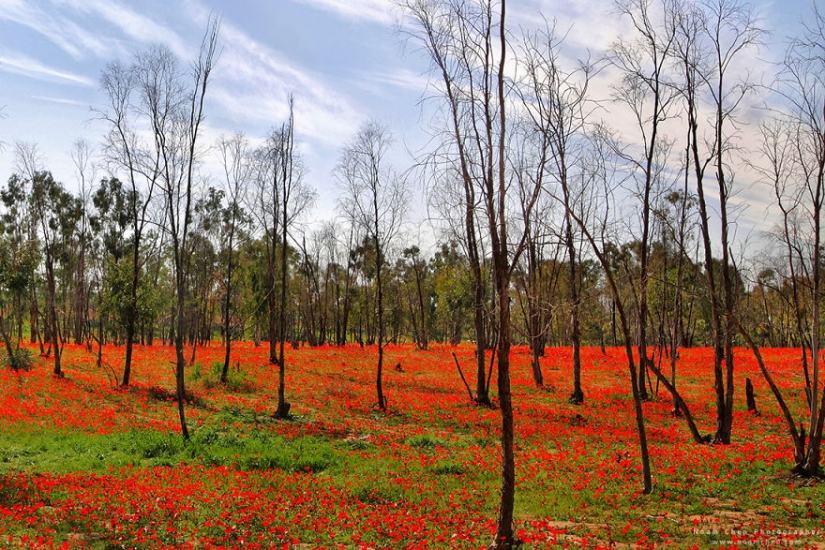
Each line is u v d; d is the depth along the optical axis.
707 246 15.80
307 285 62.69
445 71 8.95
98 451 14.66
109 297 28.22
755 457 13.85
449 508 10.48
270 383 29.83
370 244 53.19
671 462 13.63
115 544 8.03
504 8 8.43
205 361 36.84
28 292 31.12
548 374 36.12
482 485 12.17
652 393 28.39
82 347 44.50
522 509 10.51
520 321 30.44
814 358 12.41
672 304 34.69
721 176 15.12
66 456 14.13
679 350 46.47
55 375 27.19
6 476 11.38
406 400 26.02
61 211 44.59
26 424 17.47
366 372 36.16
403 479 12.36
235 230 35.22
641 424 11.45
